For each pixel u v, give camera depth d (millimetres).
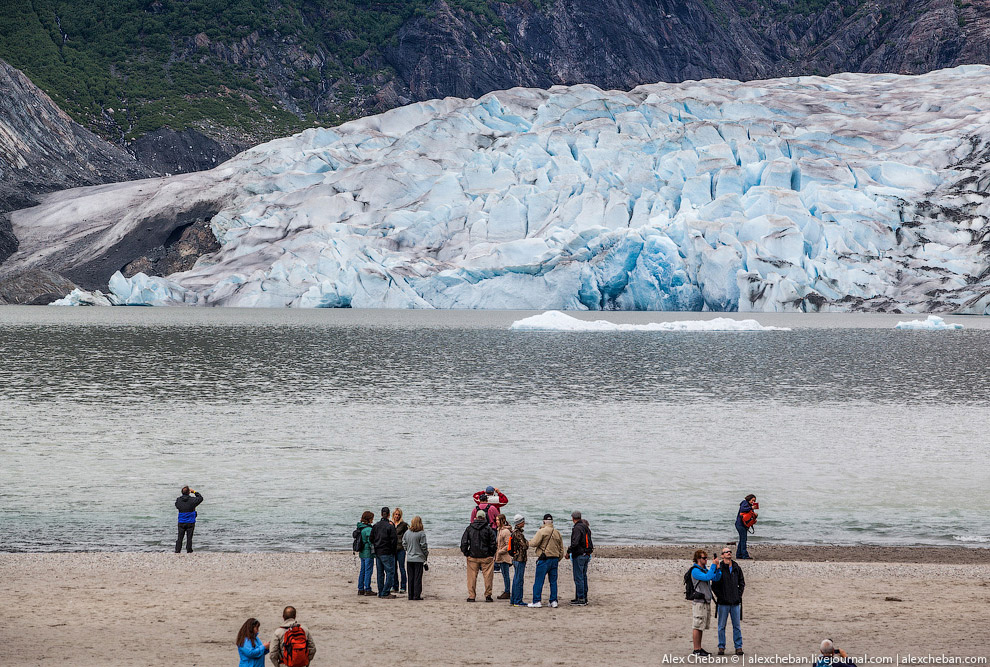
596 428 54062
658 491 38531
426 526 32531
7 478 39656
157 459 44000
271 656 16156
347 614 21844
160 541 30312
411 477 40656
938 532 32531
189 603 22609
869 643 20016
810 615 22203
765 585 25078
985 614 22297
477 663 18438
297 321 164000
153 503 35500
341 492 37688
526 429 53500
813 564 27438
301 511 34500
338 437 50219
